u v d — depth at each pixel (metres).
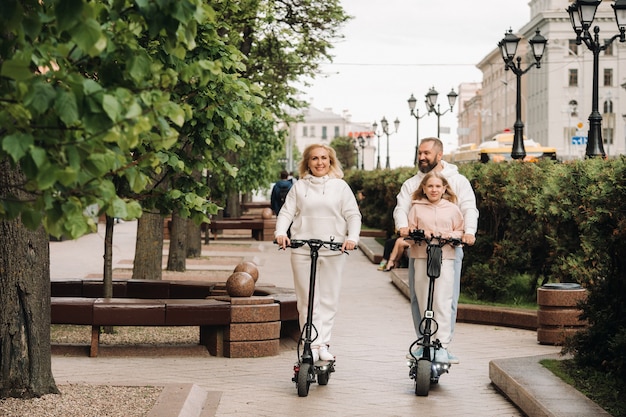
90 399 8.42
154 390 8.89
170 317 11.67
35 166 4.39
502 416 8.69
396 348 12.70
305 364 9.55
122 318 11.64
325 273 9.98
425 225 9.86
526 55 122.88
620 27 22.84
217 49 9.01
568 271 14.95
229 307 11.83
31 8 5.00
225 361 11.61
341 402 9.27
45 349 8.47
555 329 12.92
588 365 9.57
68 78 4.48
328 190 9.99
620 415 7.72
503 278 16.45
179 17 4.75
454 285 9.96
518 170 16.72
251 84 9.43
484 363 11.54
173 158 8.83
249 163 33.12
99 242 35.50
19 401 8.21
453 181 10.20
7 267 8.27
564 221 14.83
